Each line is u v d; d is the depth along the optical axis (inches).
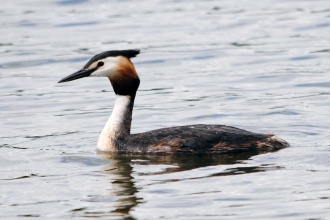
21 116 713.6
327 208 428.8
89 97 785.6
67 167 532.7
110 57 579.5
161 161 535.2
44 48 972.6
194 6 1190.9
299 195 450.6
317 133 607.5
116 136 574.6
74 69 887.7
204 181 482.9
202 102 741.3
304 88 779.4
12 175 518.3
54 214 437.7
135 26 1070.4
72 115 713.6
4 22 1100.5
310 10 1122.7
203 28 1049.5
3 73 882.8
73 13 1151.6
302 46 945.5
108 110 731.4
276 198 447.5
